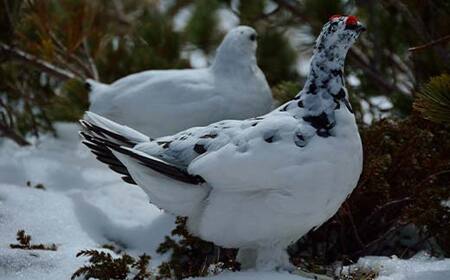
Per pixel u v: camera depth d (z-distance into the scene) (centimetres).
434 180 833
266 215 662
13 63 1239
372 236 834
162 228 880
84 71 1259
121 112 924
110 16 1465
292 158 648
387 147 850
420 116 861
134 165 689
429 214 773
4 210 871
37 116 1260
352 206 820
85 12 1239
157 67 1277
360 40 1173
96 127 730
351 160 668
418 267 722
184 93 907
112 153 737
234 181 654
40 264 745
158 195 696
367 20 1204
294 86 992
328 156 654
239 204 665
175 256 818
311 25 1195
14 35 1161
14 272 731
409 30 1088
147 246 862
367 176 808
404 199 803
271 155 647
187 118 904
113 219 900
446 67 973
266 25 1347
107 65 1271
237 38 935
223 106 910
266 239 682
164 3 1633
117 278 726
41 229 855
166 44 1352
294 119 670
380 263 735
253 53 948
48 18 1211
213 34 1463
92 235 873
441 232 785
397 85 1192
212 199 672
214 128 689
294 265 764
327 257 836
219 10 1503
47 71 1190
